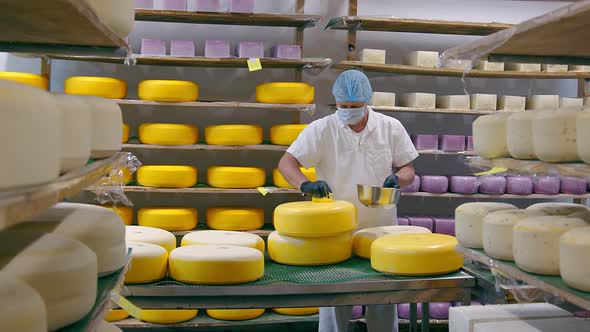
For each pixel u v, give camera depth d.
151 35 4.08
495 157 1.91
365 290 2.01
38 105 0.81
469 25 3.89
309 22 3.86
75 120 1.14
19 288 0.91
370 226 2.82
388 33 4.36
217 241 2.28
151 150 4.08
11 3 1.05
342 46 4.30
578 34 1.53
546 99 4.10
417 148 3.99
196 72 4.14
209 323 3.31
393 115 4.37
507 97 4.09
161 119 4.10
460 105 4.00
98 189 1.93
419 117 4.40
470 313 1.84
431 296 2.05
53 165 0.88
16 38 1.51
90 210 1.66
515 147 1.76
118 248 1.60
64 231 1.47
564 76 4.12
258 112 4.20
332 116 2.88
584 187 3.94
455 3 4.43
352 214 2.31
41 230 1.45
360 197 2.46
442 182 3.89
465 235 1.99
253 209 3.73
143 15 3.68
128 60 1.73
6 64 3.94
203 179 4.14
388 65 3.86
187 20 3.87
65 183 0.95
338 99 2.79
